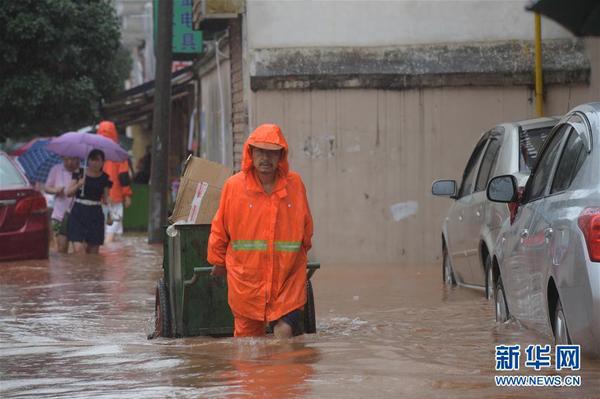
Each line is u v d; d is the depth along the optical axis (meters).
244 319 12.94
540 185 12.75
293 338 12.94
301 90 25.02
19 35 43.97
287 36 25.22
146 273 23.59
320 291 19.36
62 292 20.11
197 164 13.99
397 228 25.27
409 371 10.71
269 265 12.62
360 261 25.27
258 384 10.19
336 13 25.17
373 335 13.49
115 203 36.22
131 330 15.27
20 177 26.80
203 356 12.00
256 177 12.62
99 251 30.19
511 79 24.98
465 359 11.38
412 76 24.97
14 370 11.75
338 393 9.69
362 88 25.06
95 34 46.31
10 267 24.97
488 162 17.81
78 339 14.41
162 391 10.06
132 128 64.38
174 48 39.00
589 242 9.97
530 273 12.03
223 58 33.47
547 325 11.43
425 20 25.28
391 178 25.17
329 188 25.17
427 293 18.69
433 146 25.17
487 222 16.41
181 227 13.56
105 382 10.71
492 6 25.23
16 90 44.72
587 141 11.10
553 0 18.38
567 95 25.03
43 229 26.61
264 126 12.54
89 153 29.17
